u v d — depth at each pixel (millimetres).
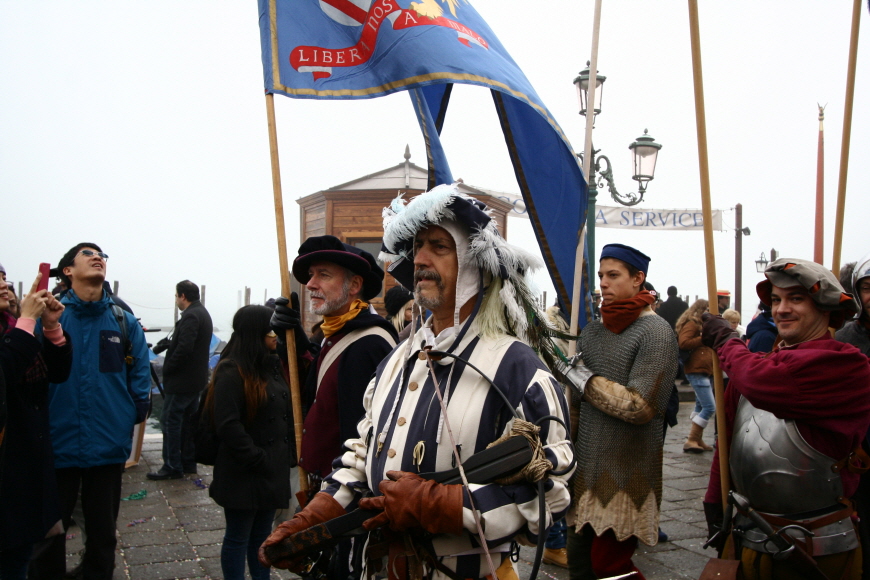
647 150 6797
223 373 2893
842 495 1880
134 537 4066
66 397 3029
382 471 1516
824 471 1871
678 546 3998
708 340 2209
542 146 2582
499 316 1576
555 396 1490
